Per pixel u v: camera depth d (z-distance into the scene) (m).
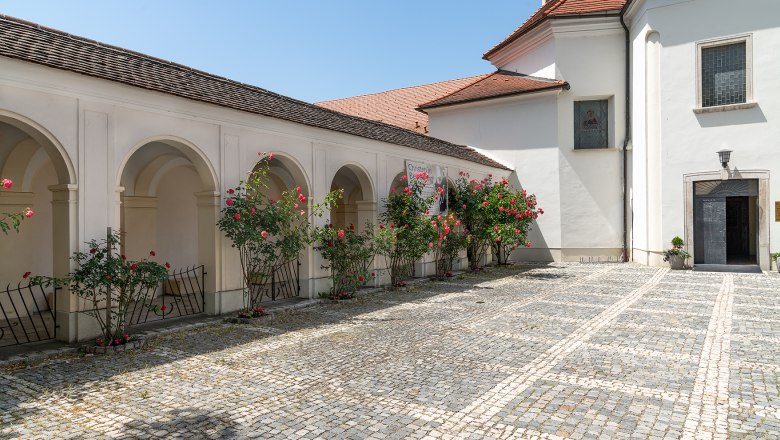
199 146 9.11
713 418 4.50
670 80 16.95
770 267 15.64
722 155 15.98
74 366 6.27
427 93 29.23
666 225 17.14
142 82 8.12
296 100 12.80
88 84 7.46
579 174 20.02
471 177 18.00
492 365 6.18
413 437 4.17
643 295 11.48
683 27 16.70
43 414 4.71
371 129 13.97
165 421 4.53
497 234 16.16
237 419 4.57
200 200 9.45
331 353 6.83
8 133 8.99
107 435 4.25
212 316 9.27
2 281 9.43
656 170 17.41
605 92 19.81
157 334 7.85
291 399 5.07
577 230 20.03
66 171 7.25
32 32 7.81
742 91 16.02
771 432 4.20
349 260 11.49
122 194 11.40
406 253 13.23
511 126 21.03
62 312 7.35
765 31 15.51
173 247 12.81
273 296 10.81
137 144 8.15
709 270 16.11
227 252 9.58
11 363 6.32
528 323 8.61
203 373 5.97
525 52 22.52
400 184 15.52
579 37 20.05
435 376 5.77
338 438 4.16
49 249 10.38
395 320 9.03
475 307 10.23
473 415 4.62
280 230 10.02
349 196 18.45
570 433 4.21
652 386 5.34
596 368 6.00
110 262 7.09
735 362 6.18
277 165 14.13
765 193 15.61
